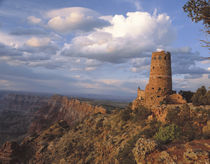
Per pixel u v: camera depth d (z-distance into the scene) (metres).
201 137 23.64
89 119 70.62
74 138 60.62
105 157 37.22
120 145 35.12
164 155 19.58
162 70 47.34
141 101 51.34
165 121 34.72
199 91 39.66
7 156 68.38
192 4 15.22
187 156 17.52
